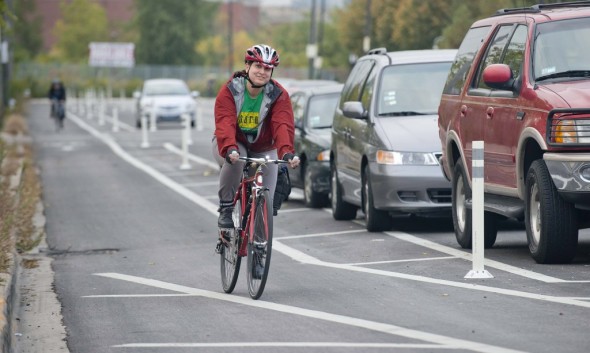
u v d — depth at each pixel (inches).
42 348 767.1
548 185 999.6
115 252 1302.9
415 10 4370.1
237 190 941.8
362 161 1401.3
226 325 804.0
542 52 1052.5
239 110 894.4
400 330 752.3
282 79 2837.1
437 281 958.4
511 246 1186.0
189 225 1547.7
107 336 793.6
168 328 805.9
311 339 737.0
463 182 1168.8
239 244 924.6
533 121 1004.6
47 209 1806.1
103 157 2970.0
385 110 1405.0
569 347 681.6
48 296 989.8
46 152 3208.7
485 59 1151.6
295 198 1913.1
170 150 3164.4
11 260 1081.4
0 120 3959.2
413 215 1549.0
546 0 2064.5
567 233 1000.2
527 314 790.5
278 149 881.5
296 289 953.5
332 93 1808.6
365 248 1217.4
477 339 712.4
